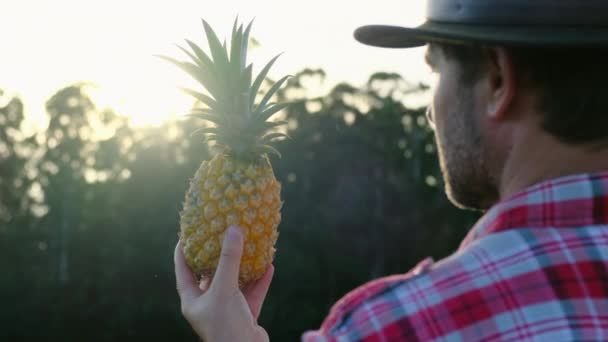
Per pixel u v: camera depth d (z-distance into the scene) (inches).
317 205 3034.0
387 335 79.4
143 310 2783.0
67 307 2851.9
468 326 78.7
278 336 2733.8
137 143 3002.0
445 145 91.7
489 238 82.7
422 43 99.0
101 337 2795.3
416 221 3065.9
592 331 77.0
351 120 3243.1
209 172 147.4
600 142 83.5
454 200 93.1
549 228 82.0
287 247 2881.4
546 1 83.3
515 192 86.0
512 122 86.3
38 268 2982.3
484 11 85.4
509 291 79.3
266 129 152.6
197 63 156.5
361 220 3034.0
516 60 84.7
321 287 2876.5
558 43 81.6
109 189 3026.6
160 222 2906.0
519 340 77.5
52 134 3248.0
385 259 3024.1
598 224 81.6
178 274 143.7
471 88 88.8
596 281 79.0
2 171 3218.5
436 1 89.4
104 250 2930.6
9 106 3292.3
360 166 3112.7
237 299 119.0
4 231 3053.6
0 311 2837.1
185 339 2768.2
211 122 157.8
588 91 82.8
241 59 155.7
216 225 142.0
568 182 82.4
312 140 3149.6
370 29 94.7
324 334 82.4
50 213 3083.2
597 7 82.4
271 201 147.2
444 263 82.5
